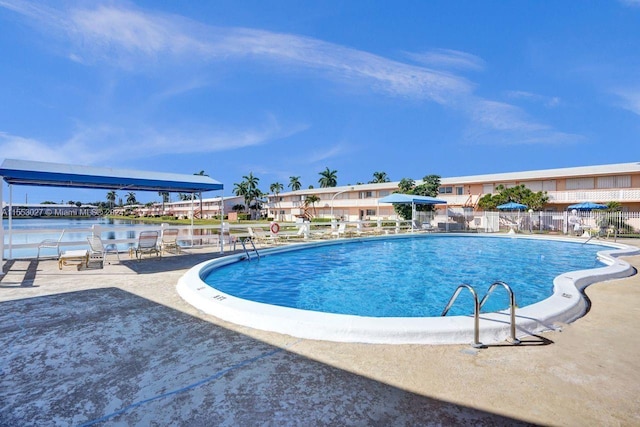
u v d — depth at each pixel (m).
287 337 4.28
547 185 33.66
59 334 4.36
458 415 2.61
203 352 3.82
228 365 3.49
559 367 3.39
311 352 3.81
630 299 6.06
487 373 3.28
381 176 86.62
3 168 8.59
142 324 4.75
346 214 51.31
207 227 13.41
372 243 19.23
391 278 10.09
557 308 4.91
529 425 2.48
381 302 7.53
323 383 3.12
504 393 2.91
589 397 2.84
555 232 26.89
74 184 11.40
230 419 2.58
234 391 2.98
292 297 7.91
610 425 2.48
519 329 4.32
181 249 13.30
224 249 13.64
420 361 3.56
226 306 5.07
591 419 2.55
